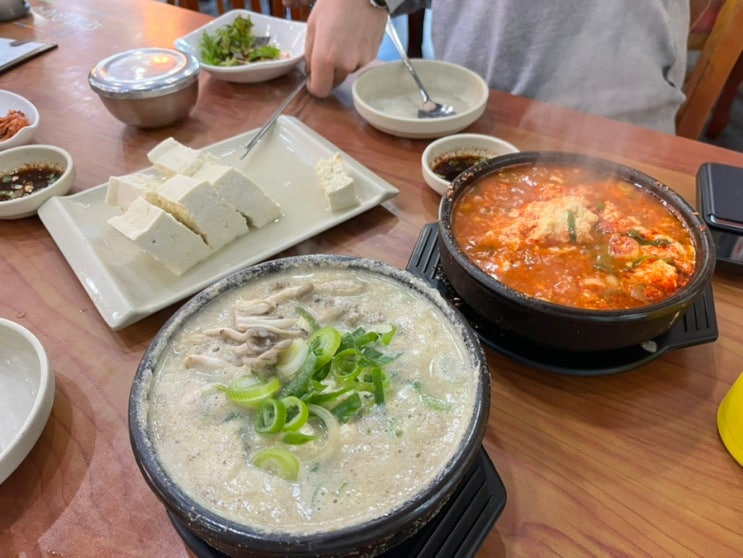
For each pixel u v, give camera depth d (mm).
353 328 298
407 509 211
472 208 394
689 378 348
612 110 676
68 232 438
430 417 256
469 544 256
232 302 310
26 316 393
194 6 1018
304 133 554
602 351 331
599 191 409
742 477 300
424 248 405
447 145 515
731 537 274
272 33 740
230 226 437
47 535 278
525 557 268
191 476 236
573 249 366
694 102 728
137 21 802
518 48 699
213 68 638
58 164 511
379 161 545
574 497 291
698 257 337
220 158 542
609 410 331
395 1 633
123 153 560
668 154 532
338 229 468
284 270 322
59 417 328
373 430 252
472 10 724
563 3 648
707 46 702
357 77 646
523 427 323
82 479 300
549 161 421
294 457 237
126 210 453
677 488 294
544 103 621
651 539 274
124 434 321
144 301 391
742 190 449
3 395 334
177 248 407
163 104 564
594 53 665
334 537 204
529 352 339
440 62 626
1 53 717
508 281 348
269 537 204
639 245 362
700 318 355
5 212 456
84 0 859
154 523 281
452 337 288
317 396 258
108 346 372
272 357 271
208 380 272
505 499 273
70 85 669
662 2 651
